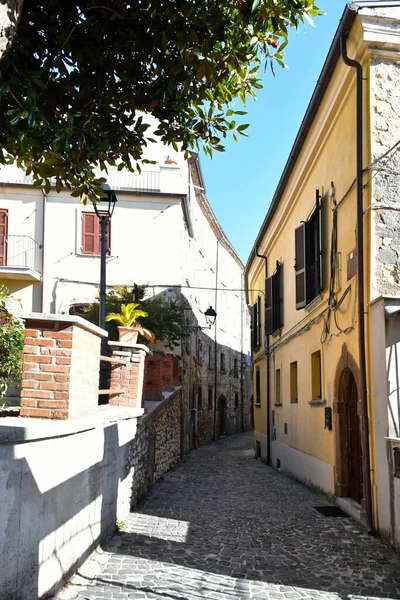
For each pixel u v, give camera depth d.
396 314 6.58
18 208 18.28
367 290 7.22
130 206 18.50
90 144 4.94
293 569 5.36
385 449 6.46
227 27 4.82
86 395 4.98
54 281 17.98
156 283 18.11
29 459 3.75
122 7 4.45
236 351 34.78
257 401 19.33
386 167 7.32
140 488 8.70
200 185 23.73
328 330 9.36
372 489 6.93
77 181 5.33
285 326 13.95
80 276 18.06
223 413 31.12
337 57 8.11
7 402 8.81
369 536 6.67
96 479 5.44
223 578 4.99
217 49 5.12
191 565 5.31
